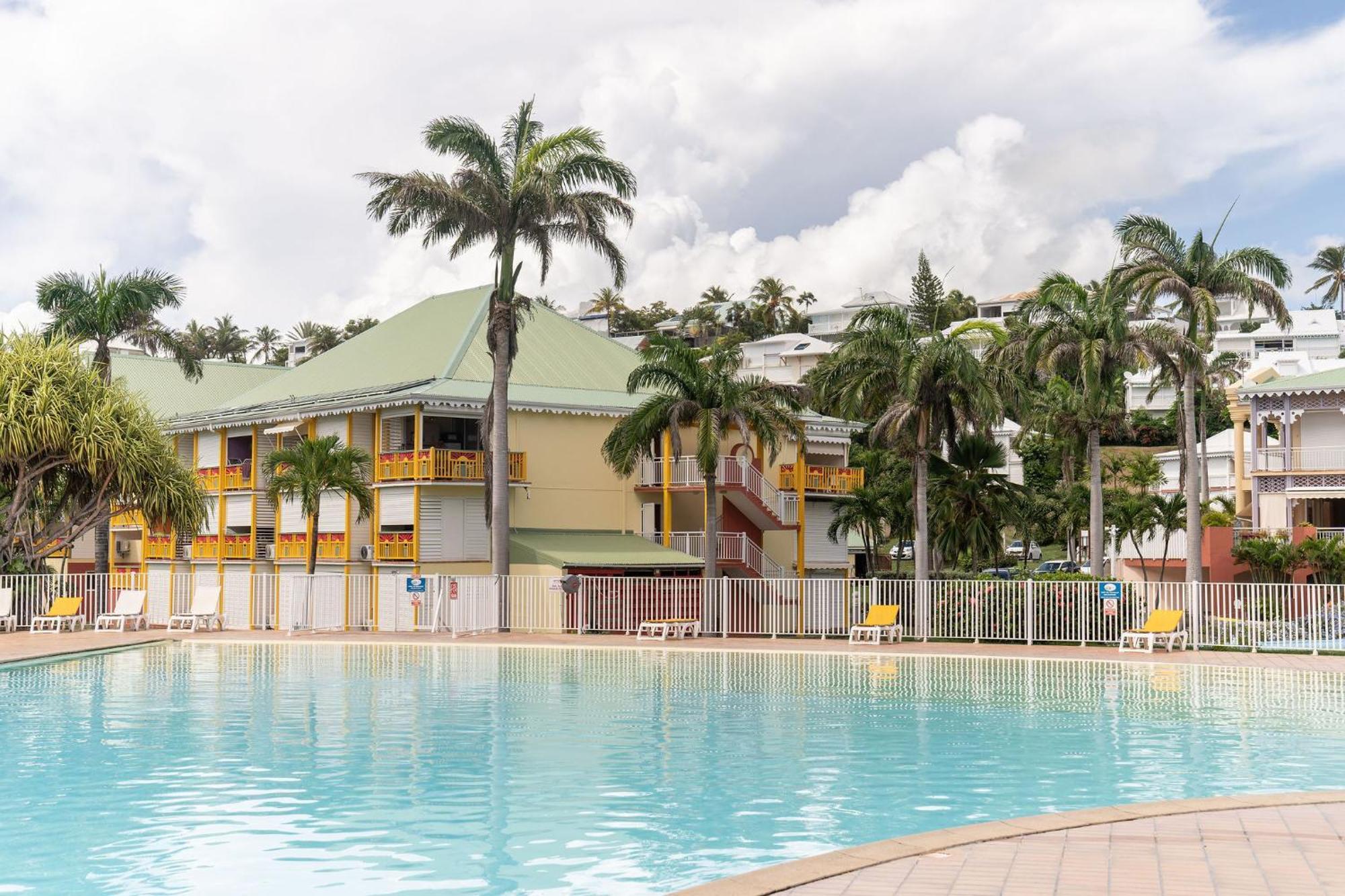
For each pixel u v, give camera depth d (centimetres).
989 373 4216
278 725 1948
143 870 1063
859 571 6334
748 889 853
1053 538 7575
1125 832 1030
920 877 888
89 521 4441
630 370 5575
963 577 4806
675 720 2016
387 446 4962
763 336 15925
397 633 4006
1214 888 855
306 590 4206
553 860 1091
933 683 2614
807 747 1723
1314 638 3231
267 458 4716
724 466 4931
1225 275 4031
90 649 3253
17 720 2009
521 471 4766
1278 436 6625
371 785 1443
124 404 4441
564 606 3956
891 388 4184
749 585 3850
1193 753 1678
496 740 1788
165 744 1748
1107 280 4259
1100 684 2614
